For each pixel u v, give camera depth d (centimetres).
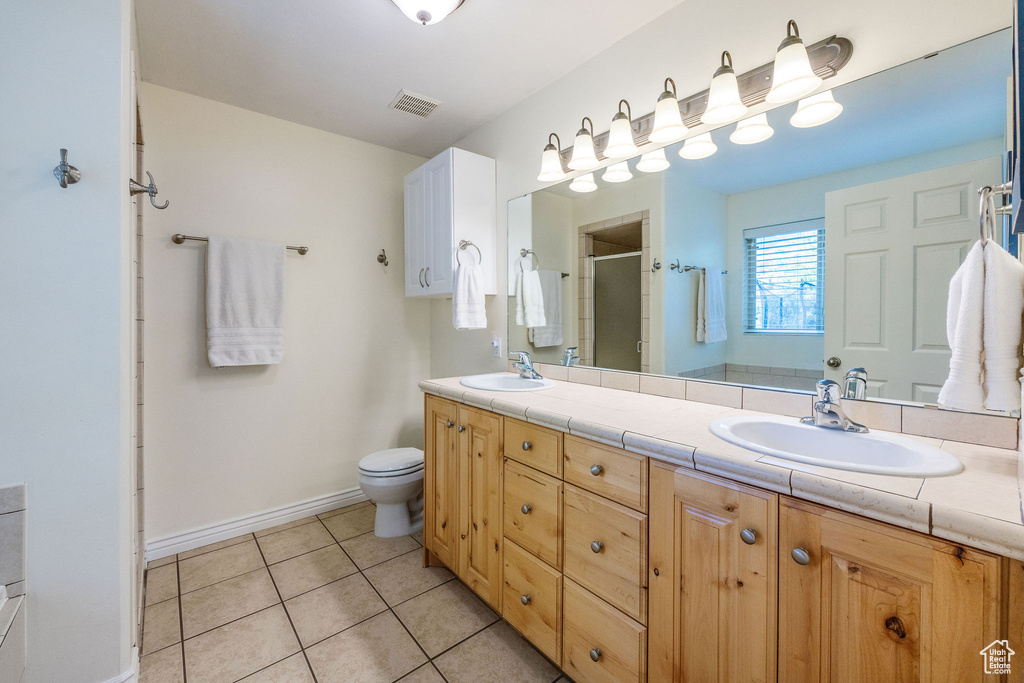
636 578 109
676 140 162
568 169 200
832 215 126
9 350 104
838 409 114
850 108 123
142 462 186
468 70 200
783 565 83
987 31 102
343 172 266
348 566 201
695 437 106
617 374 183
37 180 106
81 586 111
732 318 147
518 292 232
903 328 114
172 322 212
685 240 160
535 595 139
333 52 185
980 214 85
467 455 172
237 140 229
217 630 158
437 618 165
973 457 92
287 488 249
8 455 104
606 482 117
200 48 180
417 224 254
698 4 154
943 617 66
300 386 252
